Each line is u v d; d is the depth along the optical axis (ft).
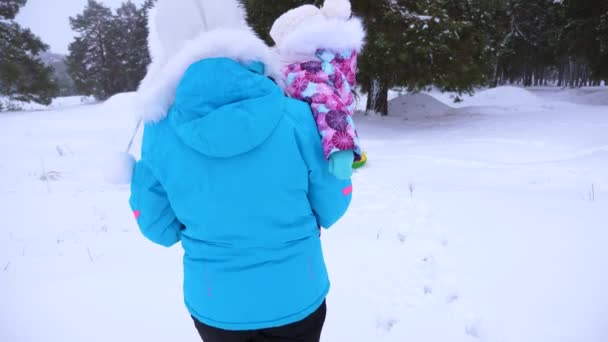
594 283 10.15
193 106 4.26
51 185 23.17
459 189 19.62
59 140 38.11
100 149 33.40
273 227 4.67
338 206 5.12
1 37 96.89
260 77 4.47
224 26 4.79
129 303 10.48
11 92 100.63
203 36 4.45
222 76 4.22
